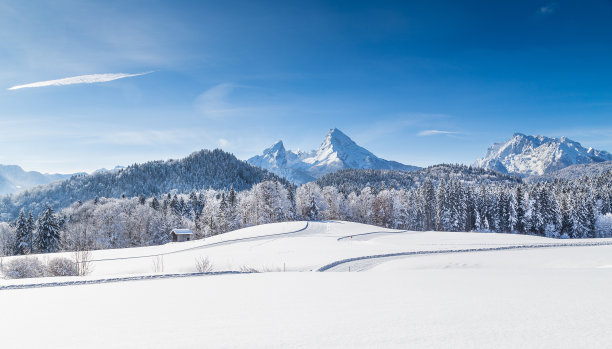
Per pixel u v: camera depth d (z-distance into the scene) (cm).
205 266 3111
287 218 9900
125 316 602
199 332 436
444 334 372
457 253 3978
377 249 4375
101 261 4328
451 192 10781
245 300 736
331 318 488
